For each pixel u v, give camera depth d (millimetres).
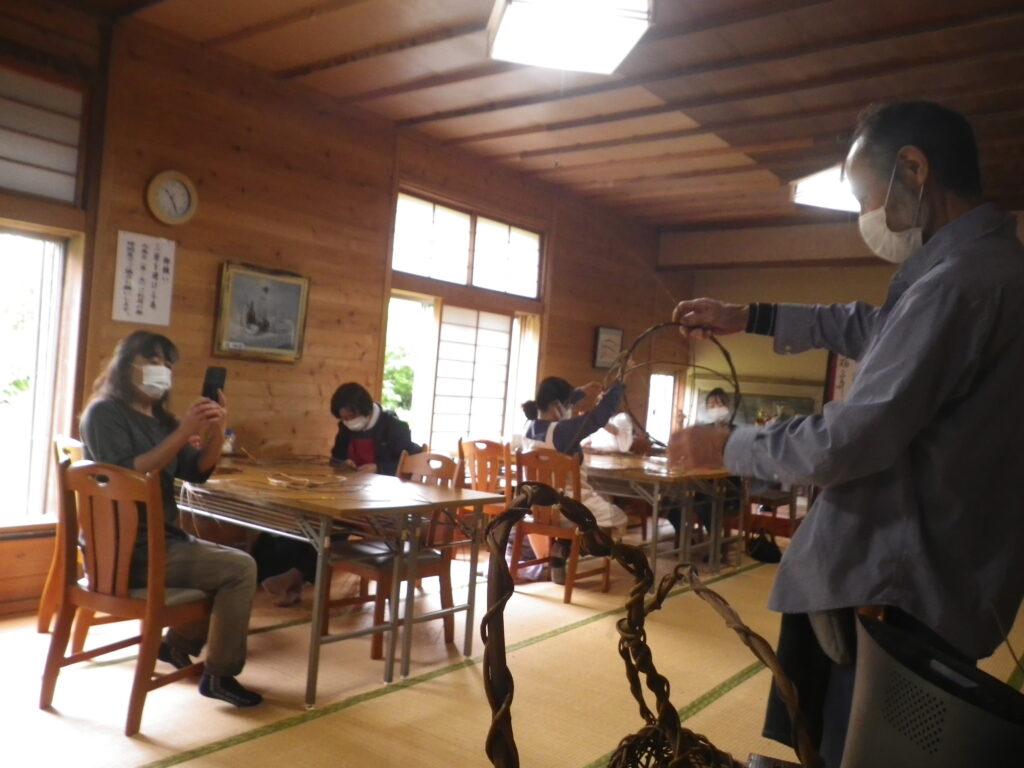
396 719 2627
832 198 4504
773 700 1364
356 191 4934
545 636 3600
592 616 3959
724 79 4109
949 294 1100
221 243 4250
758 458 1167
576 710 2803
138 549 2584
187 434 2568
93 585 2488
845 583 1202
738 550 5348
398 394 9414
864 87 4066
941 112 1215
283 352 4547
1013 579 1158
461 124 5082
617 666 3264
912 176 1218
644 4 2596
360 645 3326
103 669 2873
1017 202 6023
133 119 3850
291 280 4559
